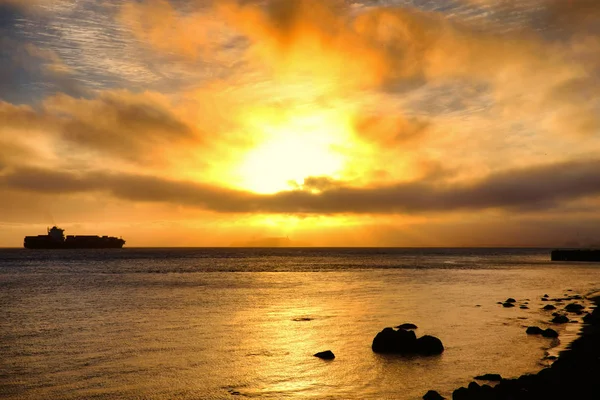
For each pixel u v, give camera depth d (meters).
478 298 66.25
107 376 27.39
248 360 30.84
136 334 39.22
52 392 24.67
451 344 35.28
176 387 25.48
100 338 37.59
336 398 23.77
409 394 24.17
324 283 91.06
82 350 33.53
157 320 46.19
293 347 34.56
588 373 23.67
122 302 60.25
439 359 30.89
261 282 92.69
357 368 28.91
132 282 91.25
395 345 33.22
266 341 36.56
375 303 60.16
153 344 35.50
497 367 28.88
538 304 59.66
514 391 21.89
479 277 108.94
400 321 46.03
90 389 25.14
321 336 38.59
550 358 30.91
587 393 21.28
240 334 39.31
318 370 28.52
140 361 30.62
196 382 26.33
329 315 50.00
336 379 26.78
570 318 47.44
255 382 26.30
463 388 22.47
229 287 81.75
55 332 40.03
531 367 28.86
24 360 30.80
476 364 29.59
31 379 26.81
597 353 30.31
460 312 52.16
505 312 52.28
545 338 37.16
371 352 32.94
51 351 33.25
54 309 53.75
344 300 63.41
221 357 31.62
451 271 132.75
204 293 71.56
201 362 30.39
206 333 39.75
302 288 80.31
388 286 84.69
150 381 26.47
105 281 93.31
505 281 97.38
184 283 89.38
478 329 41.50
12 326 42.81
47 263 166.88
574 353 29.91
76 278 100.88
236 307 55.97
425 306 57.25
